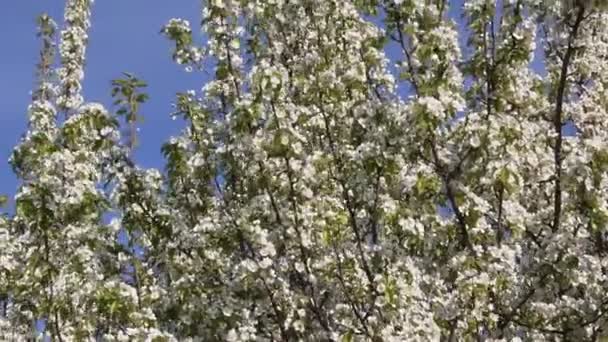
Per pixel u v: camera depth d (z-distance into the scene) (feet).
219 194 34.96
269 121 31.27
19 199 31.96
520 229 31.17
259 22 37.45
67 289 32.68
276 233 32.32
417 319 29.37
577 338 30.09
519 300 30.78
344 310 31.12
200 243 33.55
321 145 34.27
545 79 39.65
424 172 30.22
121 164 35.60
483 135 29.01
